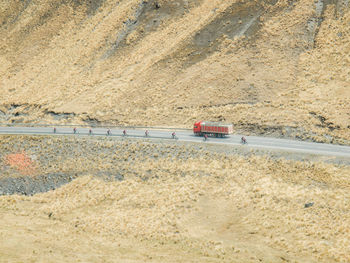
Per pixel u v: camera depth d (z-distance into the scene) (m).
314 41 72.31
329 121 53.88
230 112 62.72
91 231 34.47
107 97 78.19
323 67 66.75
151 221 36.03
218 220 35.97
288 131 53.78
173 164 48.94
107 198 43.56
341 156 44.75
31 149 57.09
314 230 31.66
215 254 28.62
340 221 32.50
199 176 45.59
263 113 59.50
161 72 80.69
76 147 56.19
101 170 49.81
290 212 35.38
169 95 73.12
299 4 80.62
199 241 31.61
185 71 78.12
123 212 39.12
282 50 72.75
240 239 31.73
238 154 48.94
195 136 57.16
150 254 27.81
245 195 39.84
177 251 29.19
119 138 58.00
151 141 55.62
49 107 80.31
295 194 38.62
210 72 74.50
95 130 64.25
